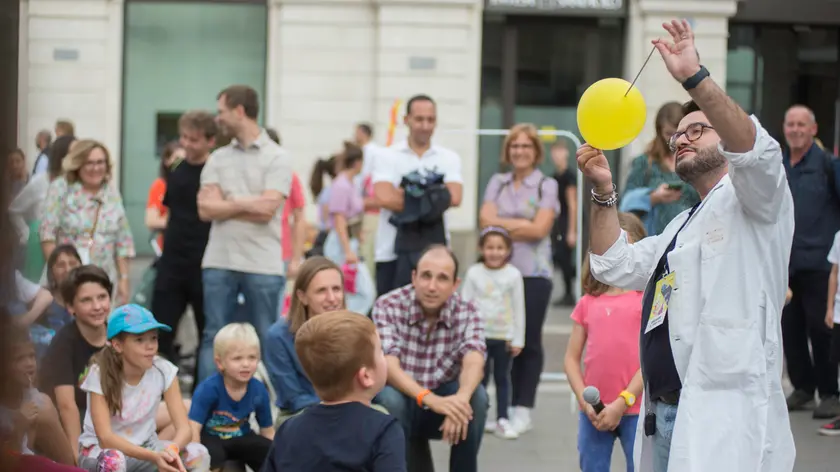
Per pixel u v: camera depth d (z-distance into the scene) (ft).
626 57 72.54
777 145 13.01
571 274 60.64
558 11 72.08
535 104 73.61
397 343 23.62
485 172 60.59
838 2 71.67
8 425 4.88
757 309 13.57
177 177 32.83
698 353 13.64
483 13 72.90
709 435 13.41
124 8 73.92
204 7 74.43
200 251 32.71
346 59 73.26
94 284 22.91
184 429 22.20
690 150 14.60
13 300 4.70
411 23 71.97
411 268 31.50
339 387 15.05
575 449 30.83
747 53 72.90
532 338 32.78
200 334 33.35
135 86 74.33
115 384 21.58
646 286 15.07
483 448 30.86
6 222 4.61
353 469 14.55
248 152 31.32
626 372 21.86
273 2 73.41
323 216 47.88
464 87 72.28
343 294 23.34
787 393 38.86
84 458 21.24
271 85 73.61
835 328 33.37
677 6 71.10
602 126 14.26
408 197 31.50
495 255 31.86
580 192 40.11
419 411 23.30
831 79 73.46
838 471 28.12
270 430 24.03
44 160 40.19
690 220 14.35
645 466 15.02
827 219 35.14
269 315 31.40
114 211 33.45
